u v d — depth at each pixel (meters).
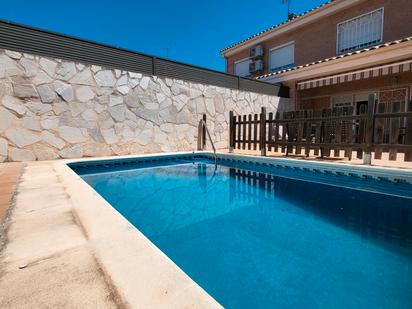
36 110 5.68
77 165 5.72
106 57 6.75
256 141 7.45
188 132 8.49
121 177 5.62
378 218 3.22
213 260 2.22
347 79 9.45
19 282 1.20
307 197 4.17
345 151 5.55
